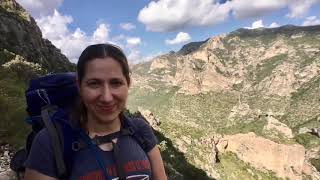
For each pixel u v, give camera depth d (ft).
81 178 1.71
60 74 2.24
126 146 1.83
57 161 1.72
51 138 1.75
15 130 7.57
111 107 1.80
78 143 1.75
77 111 1.82
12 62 24.47
